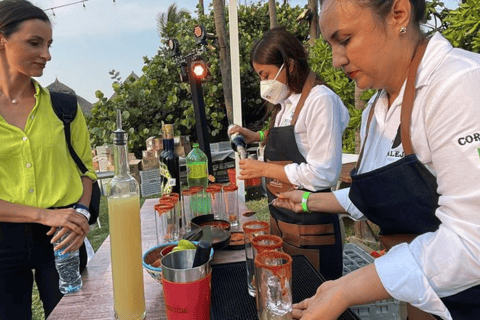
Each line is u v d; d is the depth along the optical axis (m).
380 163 1.06
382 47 0.80
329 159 1.53
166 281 0.84
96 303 1.06
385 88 0.96
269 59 1.66
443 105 0.72
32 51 1.40
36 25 1.39
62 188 1.53
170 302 0.84
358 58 0.82
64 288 1.17
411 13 0.81
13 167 1.46
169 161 1.62
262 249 0.84
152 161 6.82
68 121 1.62
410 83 0.83
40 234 1.46
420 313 1.00
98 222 5.09
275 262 0.80
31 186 1.47
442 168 0.73
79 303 1.07
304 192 1.41
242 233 1.54
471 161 0.67
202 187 1.70
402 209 0.92
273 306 0.77
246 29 11.29
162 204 1.38
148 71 8.63
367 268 0.78
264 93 1.73
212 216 1.58
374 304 1.55
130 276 0.93
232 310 0.94
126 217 0.91
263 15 11.43
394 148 1.01
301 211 1.40
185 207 1.65
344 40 0.81
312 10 7.23
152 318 0.97
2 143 1.43
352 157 4.08
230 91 7.67
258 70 1.74
